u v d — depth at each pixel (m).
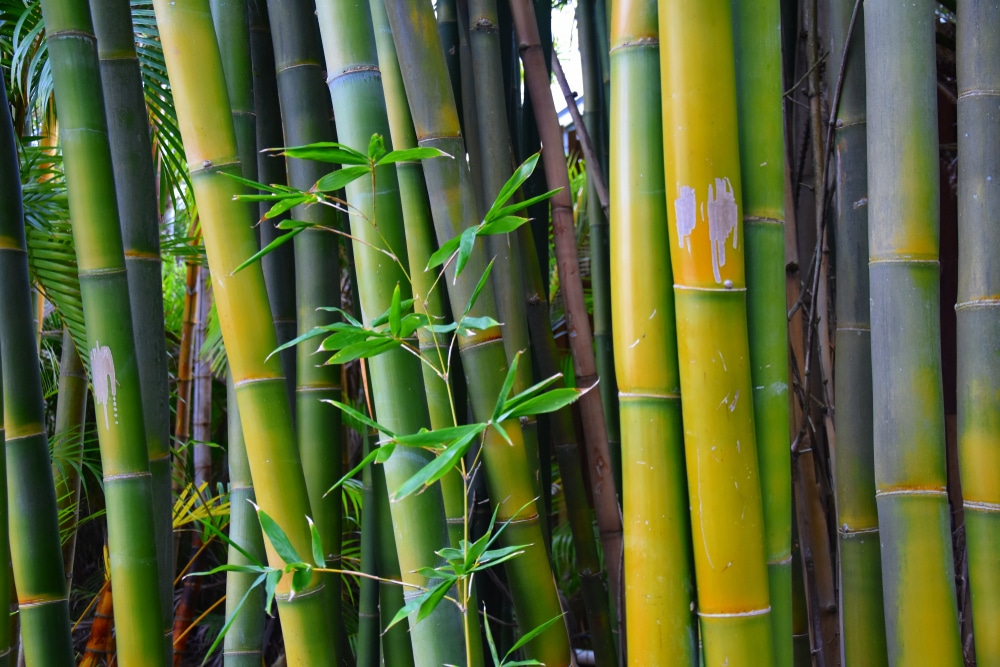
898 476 1.58
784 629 1.56
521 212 2.05
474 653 1.68
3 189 1.83
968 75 1.59
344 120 1.68
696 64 1.48
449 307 1.86
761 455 1.55
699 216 1.48
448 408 1.74
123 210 1.87
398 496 1.36
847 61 1.78
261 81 2.07
